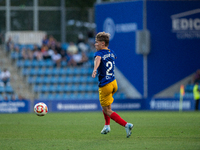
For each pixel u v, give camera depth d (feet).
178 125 136.46
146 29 277.64
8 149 81.97
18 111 231.71
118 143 88.74
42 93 287.69
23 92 283.18
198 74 282.56
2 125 138.41
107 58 94.68
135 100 254.68
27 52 308.40
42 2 329.31
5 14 322.55
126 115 197.57
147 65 277.85
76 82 298.15
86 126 133.90
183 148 80.89
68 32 337.11
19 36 322.96
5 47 320.29
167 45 281.95
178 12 283.18
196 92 248.11
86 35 342.64
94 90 295.69
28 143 90.63
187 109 254.47
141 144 86.79
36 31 328.08
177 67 284.61
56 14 333.21
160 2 279.28
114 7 296.30
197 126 132.36
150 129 121.60
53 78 295.89
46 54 309.22
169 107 255.09
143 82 278.67
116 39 296.51
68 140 95.45
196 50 287.89
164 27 281.13
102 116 188.44
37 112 112.47
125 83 292.40
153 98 256.11
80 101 242.17
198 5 285.84
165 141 91.91
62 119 167.73
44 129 123.54
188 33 286.05
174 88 284.61
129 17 285.64
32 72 296.92
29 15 327.47
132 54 284.82
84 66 314.76
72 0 334.24
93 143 89.20
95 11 312.09
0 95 261.85
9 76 274.57
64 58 314.96
